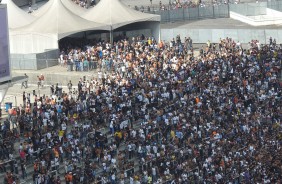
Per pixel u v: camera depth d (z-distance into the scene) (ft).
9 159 417.69
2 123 468.34
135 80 529.45
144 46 618.85
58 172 420.36
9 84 437.99
